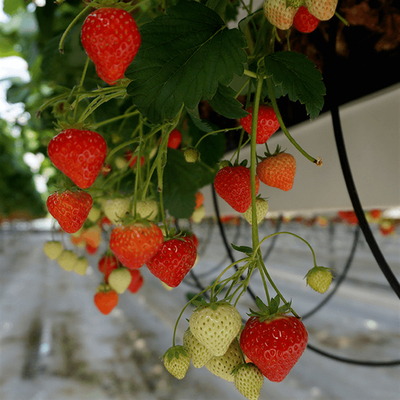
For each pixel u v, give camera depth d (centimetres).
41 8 63
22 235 1270
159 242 24
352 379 148
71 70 55
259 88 21
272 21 20
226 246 43
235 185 27
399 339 191
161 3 33
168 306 256
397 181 31
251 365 21
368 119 33
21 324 223
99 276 411
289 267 406
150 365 164
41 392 140
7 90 82
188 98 21
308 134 41
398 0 27
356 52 29
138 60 21
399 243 534
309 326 217
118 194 40
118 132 47
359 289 286
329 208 38
